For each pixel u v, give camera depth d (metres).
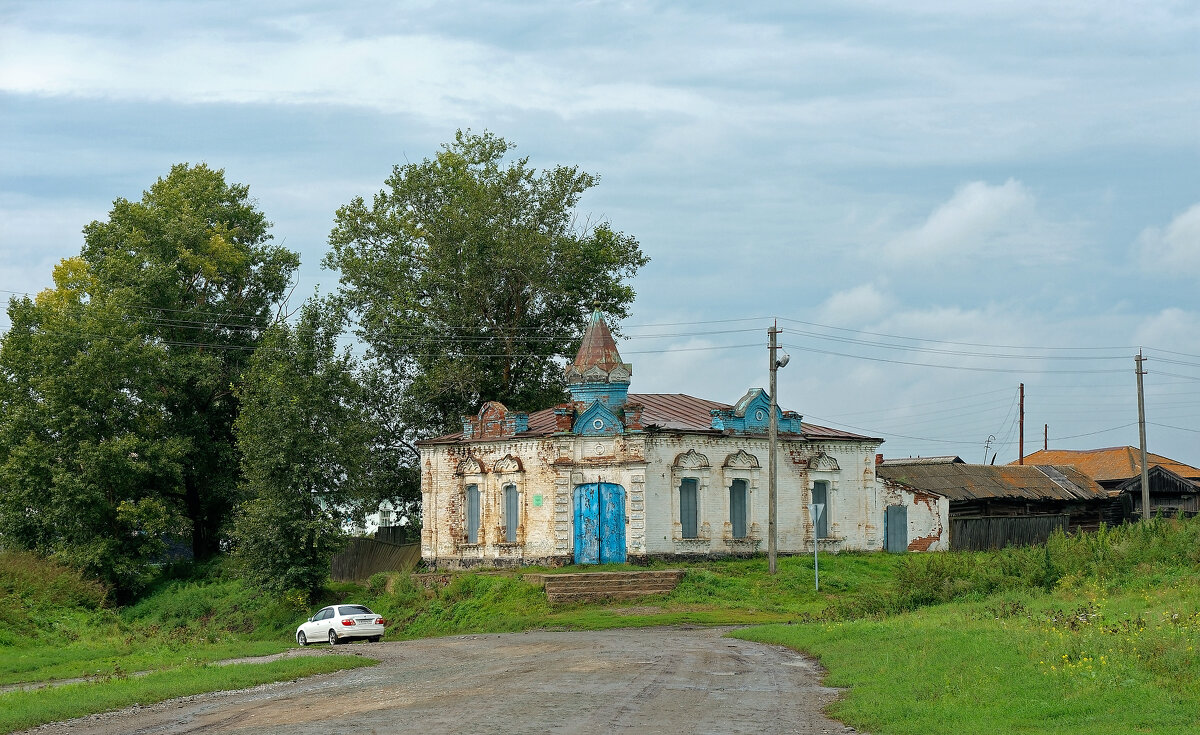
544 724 16.58
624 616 38.03
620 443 45.59
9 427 53.84
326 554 50.28
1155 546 34.06
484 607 42.06
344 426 52.03
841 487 50.91
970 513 54.94
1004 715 16.12
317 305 52.44
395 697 20.38
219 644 39.09
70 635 40.62
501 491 48.41
